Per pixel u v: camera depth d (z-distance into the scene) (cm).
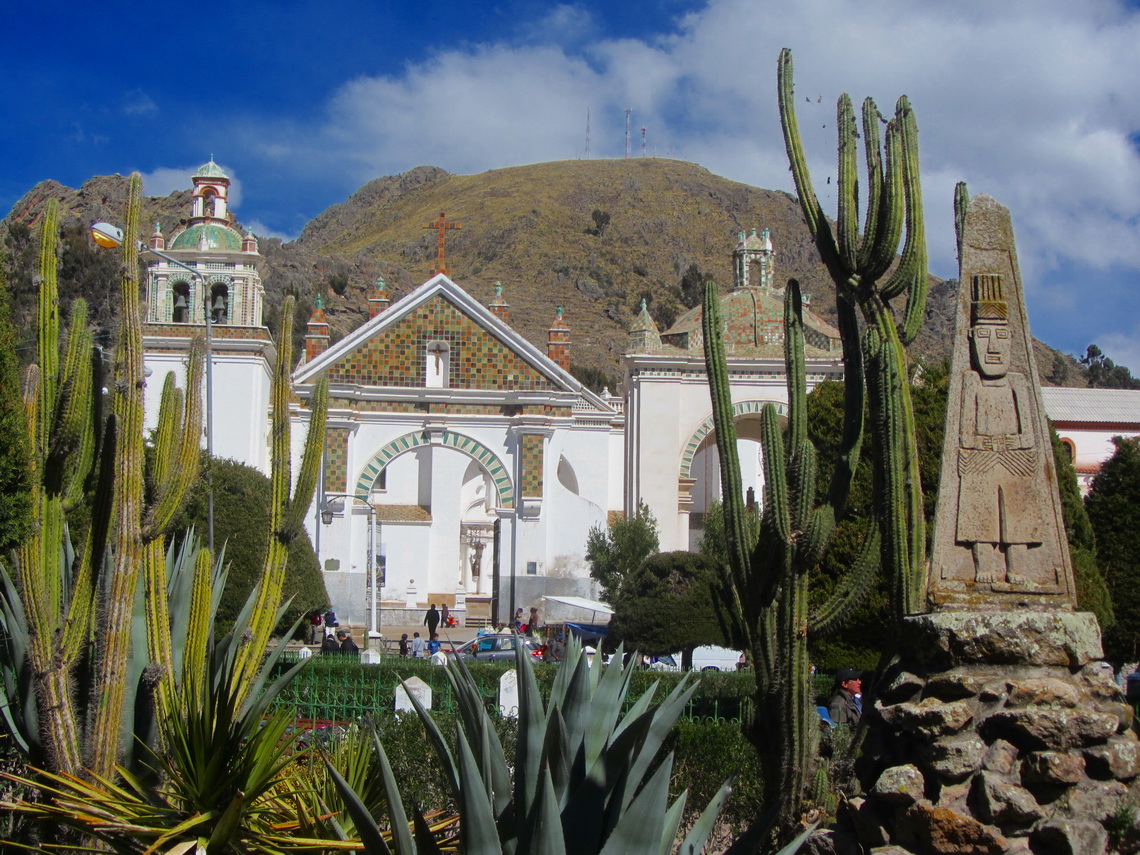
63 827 1014
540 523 4416
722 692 1886
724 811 1209
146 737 1036
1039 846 722
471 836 704
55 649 980
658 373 4209
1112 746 736
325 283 12938
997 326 852
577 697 780
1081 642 777
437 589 6009
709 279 1056
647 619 2792
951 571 834
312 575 3138
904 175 1053
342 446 4338
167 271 4459
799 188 1108
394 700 1742
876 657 2000
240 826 911
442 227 4566
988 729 755
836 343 4294
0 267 1130
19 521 966
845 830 808
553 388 4484
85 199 12812
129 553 993
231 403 4316
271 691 1034
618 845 702
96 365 1107
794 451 987
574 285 17350
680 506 4175
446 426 4431
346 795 738
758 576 995
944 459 846
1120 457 2677
